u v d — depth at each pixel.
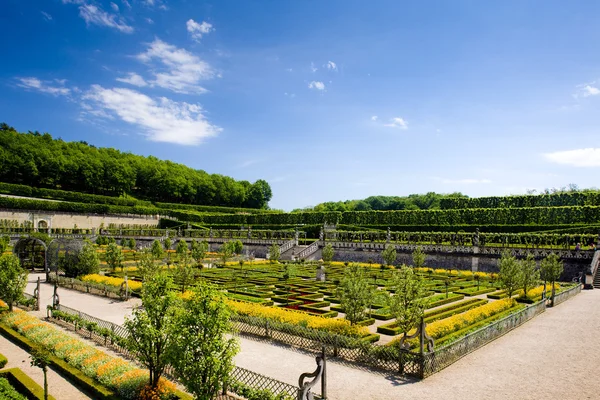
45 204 93.06
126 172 130.75
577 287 37.72
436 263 56.38
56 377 15.97
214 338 11.89
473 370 16.72
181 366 11.72
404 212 83.44
